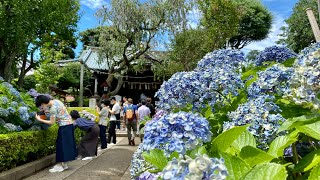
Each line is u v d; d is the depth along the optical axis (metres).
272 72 2.07
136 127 11.20
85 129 8.16
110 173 6.51
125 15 15.85
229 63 2.90
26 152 6.27
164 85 2.35
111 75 18.52
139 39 16.23
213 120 2.20
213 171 0.82
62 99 18.52
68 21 12.52
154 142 1.29
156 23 15.64
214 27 13.04
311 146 1.66
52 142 7.65
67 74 24.38
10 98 7.22
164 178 0.84
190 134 1.27
